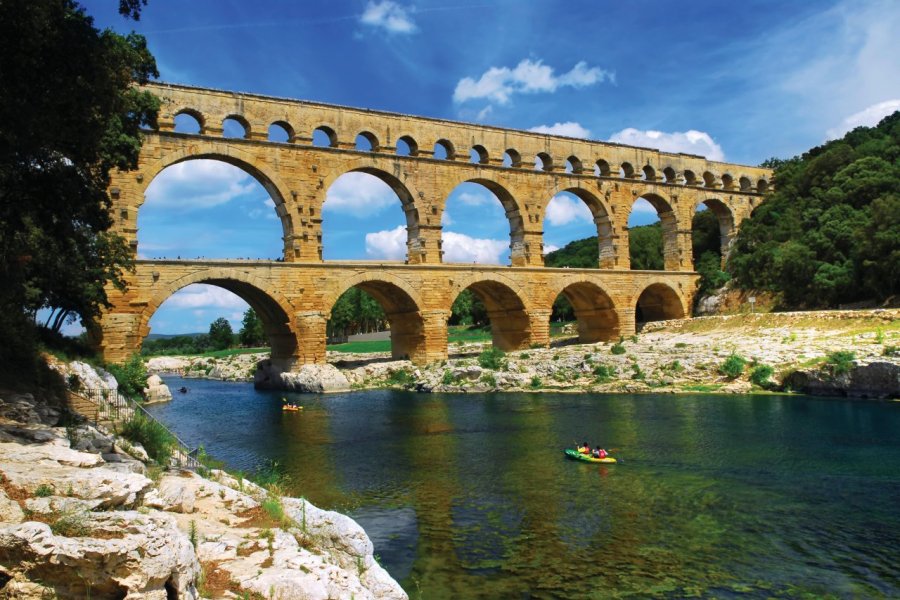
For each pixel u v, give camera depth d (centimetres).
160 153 5762
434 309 7069
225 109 6134
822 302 7519
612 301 8238
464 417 4569
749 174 9756
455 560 1962
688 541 2088
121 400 3675
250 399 6078
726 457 3141
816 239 7762
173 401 6141
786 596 1700
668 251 9125
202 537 1288
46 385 3200
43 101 2212
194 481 1648
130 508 1222
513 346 7981
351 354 8812
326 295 6488
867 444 3325
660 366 5909
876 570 1850
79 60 2270
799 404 4569
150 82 5803
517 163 7838
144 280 5594
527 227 7775
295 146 6431
